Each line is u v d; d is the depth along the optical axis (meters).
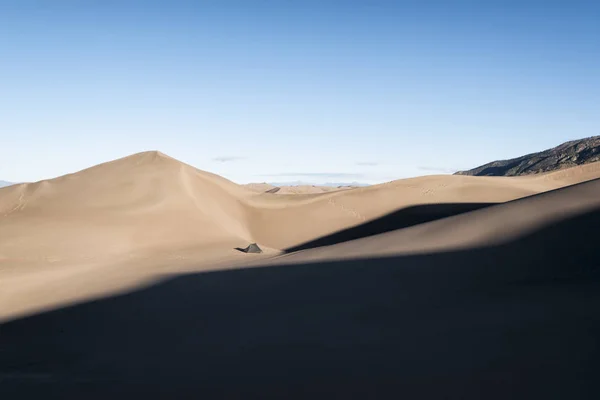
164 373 8.93
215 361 9.41
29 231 35.78
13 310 18.20
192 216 42.44
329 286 16.05
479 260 15.93
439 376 7.04
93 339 13.17
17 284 22.16
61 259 30.05
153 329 13.55
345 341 9.74
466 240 18.48
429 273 15.60
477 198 59.47
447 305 11.87
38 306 18.47
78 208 41.94
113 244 34.50
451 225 21.34
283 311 13.66
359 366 7.97
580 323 8.63
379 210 53.62
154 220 40.31
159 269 25.11
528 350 7.59
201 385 7.95
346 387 7.10
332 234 48.06
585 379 6.26
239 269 21.67
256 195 58.88
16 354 12.26
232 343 10.80
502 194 61.31
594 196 19.64
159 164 51.91
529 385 6.30
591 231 15.84
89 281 22.52
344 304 13.49
